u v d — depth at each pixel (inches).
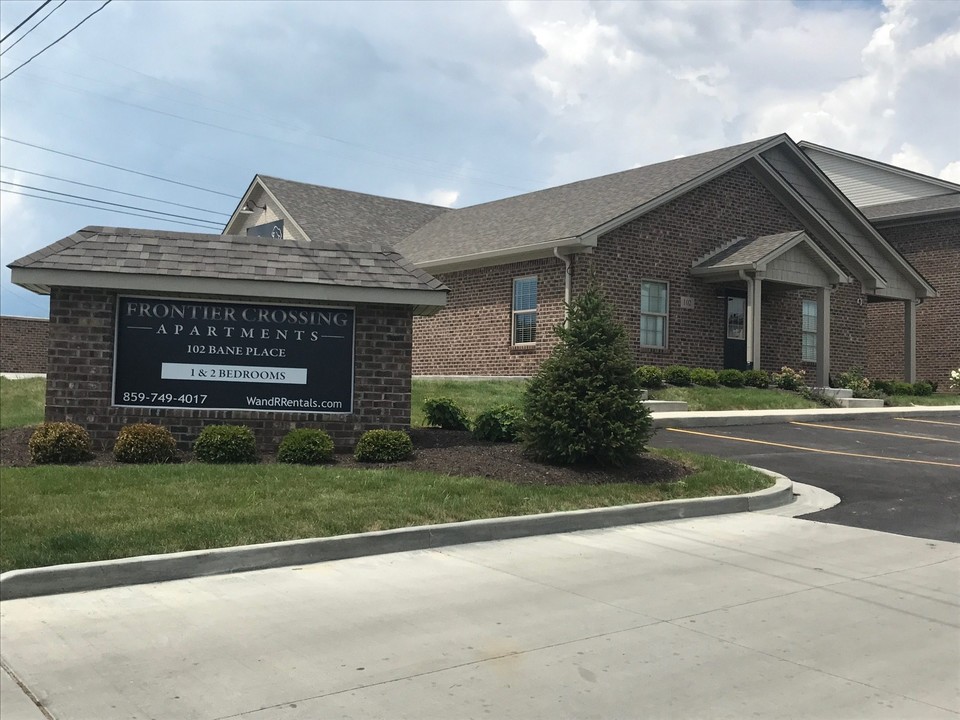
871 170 1465.3
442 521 327.9
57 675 190.2
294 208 1158.3
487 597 252.5
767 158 1025.5
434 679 190.7
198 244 465.7
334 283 458.0
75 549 269.9
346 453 464.1
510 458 438.9
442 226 1135.6
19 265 429.7
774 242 892.0
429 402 534.3
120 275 439.2
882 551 317.4
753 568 291.4
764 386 875.4
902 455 561.9
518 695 182.9
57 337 445.7
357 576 273.6
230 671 193.5
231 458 426.3
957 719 174.7
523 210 1025.5
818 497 426.6
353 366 471.2
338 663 199.0
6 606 237.1
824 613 242.8
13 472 379.2
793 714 176.2
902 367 1299.2
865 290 1085.8
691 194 911.0
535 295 869.8
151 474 378.9
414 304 472.1
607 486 398.0
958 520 374.3
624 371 439.2
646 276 868.6
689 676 195.0
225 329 461.1
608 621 232.5
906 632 227.9
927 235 1277.1
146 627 221.5
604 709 176.9
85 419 446.6
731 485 416.8
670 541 331.0
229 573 274.5
